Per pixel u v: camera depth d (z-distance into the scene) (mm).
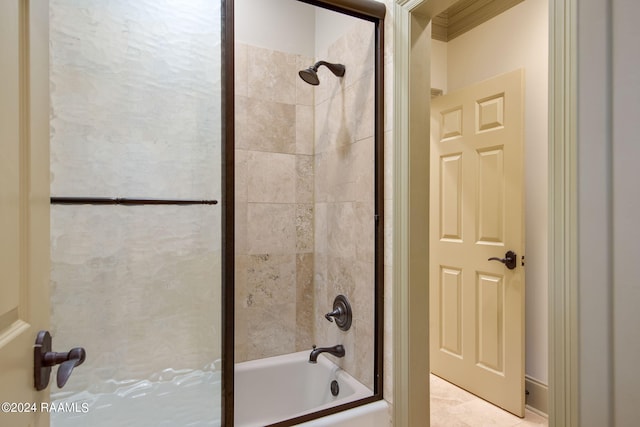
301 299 2145
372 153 1688
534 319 2137
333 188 1999
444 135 2494
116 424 1370
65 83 1328
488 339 2188
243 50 1983
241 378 1905
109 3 1393
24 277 570
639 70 460
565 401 887
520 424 1952
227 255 1462
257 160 2027
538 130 2119
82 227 1361
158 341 1450
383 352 1605
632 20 463
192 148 1510
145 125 1453
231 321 1461
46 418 648
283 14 2090
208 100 1509
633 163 476
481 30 2436
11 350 514
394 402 1530
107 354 1383
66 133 1333
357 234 1794
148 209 1459
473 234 2281
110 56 1396
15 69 541
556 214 920
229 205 1469
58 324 1320
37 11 624
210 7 1512
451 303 2441
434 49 2621
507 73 2080
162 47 1469
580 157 534
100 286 1384
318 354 1851
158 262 1469
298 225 2139
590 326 533
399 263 1519
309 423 1437
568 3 904
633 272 484
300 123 2141
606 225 509
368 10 1577
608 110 495
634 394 481
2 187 497
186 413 1448
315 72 1907
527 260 2182
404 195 1499
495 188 2148
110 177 1404
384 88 1621
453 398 2236
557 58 926
